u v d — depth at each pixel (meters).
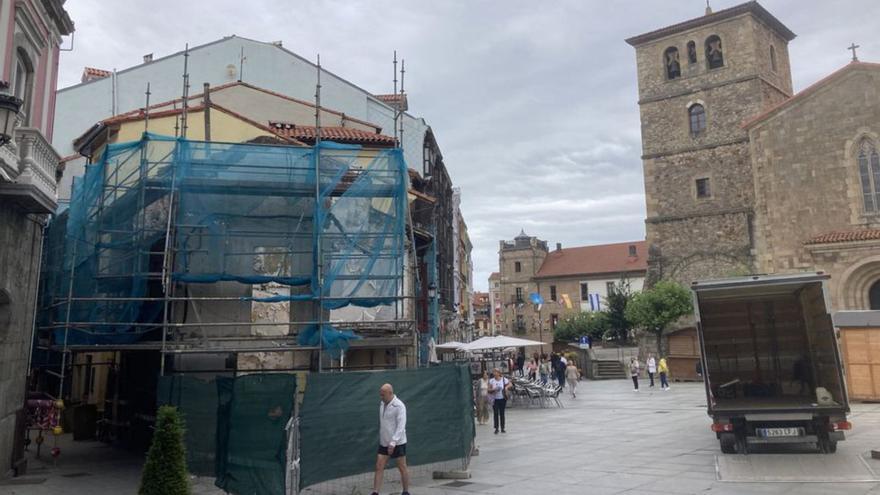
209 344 15.22
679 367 38.38
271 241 14.95
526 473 12.24
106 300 13.42
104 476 13.41
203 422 11.47
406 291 21.09
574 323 66.38
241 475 10.27
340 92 31.06
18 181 11.52
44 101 14.66
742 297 15.73
